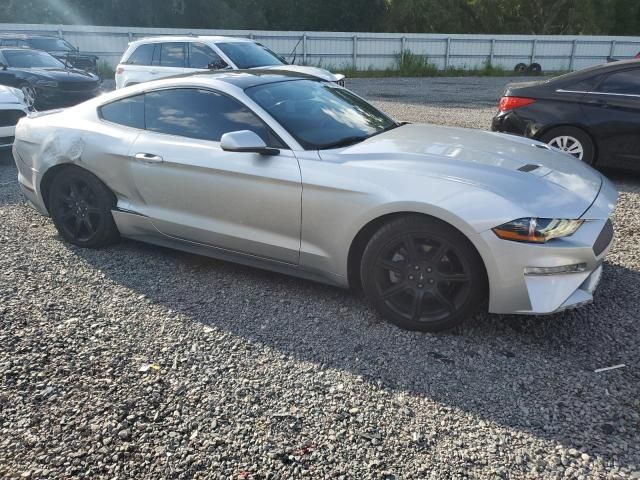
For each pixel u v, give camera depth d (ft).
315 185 10.90
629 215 17.47
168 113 13.29
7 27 75.25
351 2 127.44
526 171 10.64
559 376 9.24
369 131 13.09
